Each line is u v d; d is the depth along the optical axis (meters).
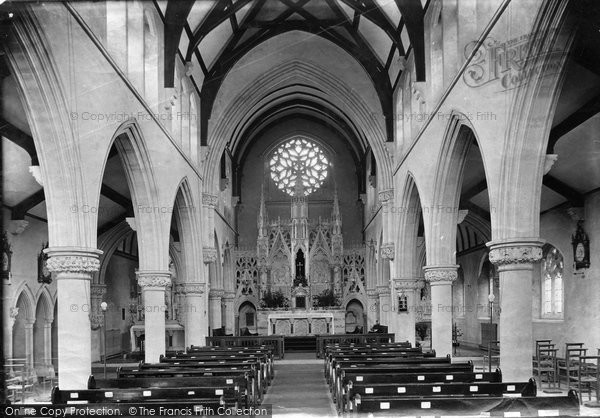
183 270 27.41
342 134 45.69
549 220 22.45
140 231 20.33
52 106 12.99
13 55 12.28
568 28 11.93
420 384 11.41
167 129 21.77
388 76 29.16
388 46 27.38
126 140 18.59
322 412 15.46
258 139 45.97
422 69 22.11
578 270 20.58
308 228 42.44
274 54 30.47
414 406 9.73
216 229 34.22
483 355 29.02
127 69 17.62
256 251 43.34
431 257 20.31
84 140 14.08
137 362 28.83
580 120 16.12
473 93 15.69
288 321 36.97
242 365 16.75
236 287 42.84
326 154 46.06
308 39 29.94
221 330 33.47
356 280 42.28
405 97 26.00
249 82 30.72
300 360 28.59
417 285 27.30
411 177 25.03
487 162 14.61
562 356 21.67
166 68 21.81
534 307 24.45
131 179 19.80
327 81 31.12
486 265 32.25
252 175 45.66
